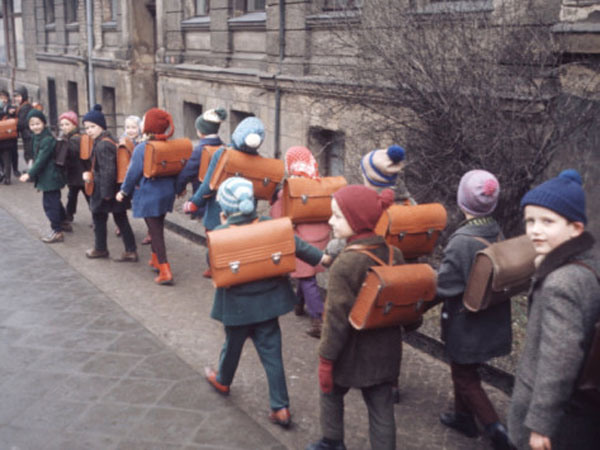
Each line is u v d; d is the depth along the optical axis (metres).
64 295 5.70
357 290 2.65
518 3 5.30
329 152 9.09
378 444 2.78
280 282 3.43
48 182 7.38
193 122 13.83
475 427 3.45
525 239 2.94
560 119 5.19
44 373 4.12
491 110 5.15
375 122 5.95
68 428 3.46
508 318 3.17
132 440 3.36
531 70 5.20
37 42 22.52
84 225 8.57
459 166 5.34
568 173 2.12
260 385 4.04
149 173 5.71
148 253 7.20
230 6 11.62
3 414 3.60
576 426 2.06
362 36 5.91
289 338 4.81
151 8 15.76
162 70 14.23
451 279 3.04
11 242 7.55
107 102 17.86
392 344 2.78
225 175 4.95
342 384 2.77
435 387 4.06
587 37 5.01
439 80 5.27
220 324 5.11
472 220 3.10
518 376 2.25
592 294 2.02
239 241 3.23
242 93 11.23
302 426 3.56
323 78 7.66
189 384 4.01
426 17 5.50
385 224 3.74
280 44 9.73
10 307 5.36
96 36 17.84
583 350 2.01
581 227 2.09
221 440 3.37
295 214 4.54
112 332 4.84
